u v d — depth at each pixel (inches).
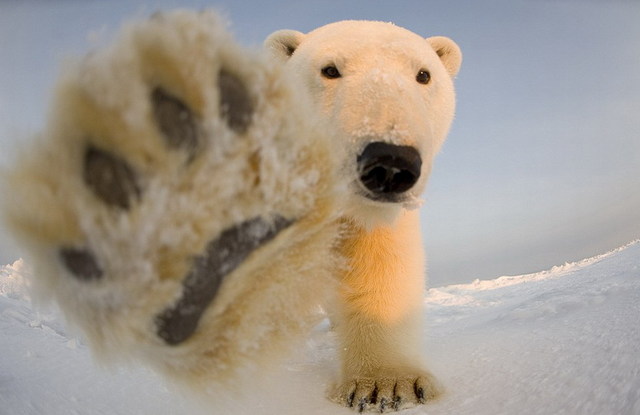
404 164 25.1
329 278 20.2
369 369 31.1
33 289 14.1
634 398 19.2
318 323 20.3
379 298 33.9
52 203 12.4
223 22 13.9
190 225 13.8
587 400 20.8
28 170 12.3
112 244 12.9
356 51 36.4
